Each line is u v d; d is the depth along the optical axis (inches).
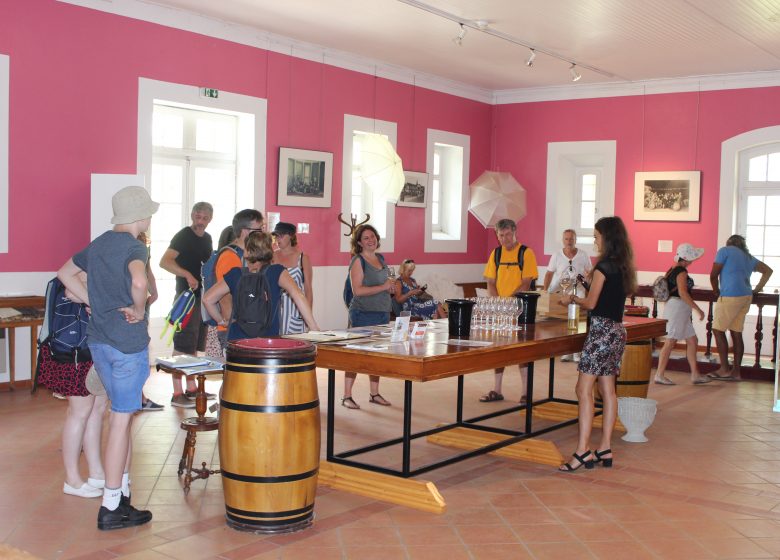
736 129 444.5
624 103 478.9
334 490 189.0
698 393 327.0
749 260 356.5
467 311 208.7
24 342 299.0
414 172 464.4
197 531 158.6
